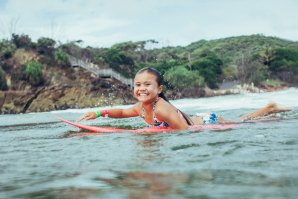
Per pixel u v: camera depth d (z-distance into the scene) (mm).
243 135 3691
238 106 12508
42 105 40000
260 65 79438
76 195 1688
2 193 1788
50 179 2055
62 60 49375
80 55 64000
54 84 45250
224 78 75375
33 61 46406
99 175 2086
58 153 3061
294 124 4859
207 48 104438
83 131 5223
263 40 109625
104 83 46094
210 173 1991
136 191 1696
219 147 2900
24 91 40844
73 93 42031
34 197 1690
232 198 1533
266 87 72812
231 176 1908
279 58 82875
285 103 11766
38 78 45500
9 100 39781
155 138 3758
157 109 5281
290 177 1847
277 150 2672
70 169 2320
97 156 2779
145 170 2145
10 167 2502
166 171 2088
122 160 2533
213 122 5863
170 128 5133
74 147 3400
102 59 65812
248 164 2197
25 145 3803
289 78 78188
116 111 5941
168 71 59156
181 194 1611
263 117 6293
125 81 48531
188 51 102250
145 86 5367
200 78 57500
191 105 16484
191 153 2664
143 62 76125
